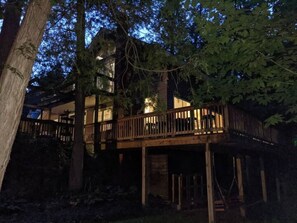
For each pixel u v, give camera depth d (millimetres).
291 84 4820
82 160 10844
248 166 14453
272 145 11281
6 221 6938
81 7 5832
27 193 9578
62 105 17234
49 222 6965
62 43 6961
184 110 8742
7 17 5602
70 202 8922
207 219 8281
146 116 9992
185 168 12664
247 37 4414
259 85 5074
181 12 6117
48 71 8844
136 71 6910
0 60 5199
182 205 9680
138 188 11945
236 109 8242
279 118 5078
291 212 9758
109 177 12297
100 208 8734
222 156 15008
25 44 2645
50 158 10969
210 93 6121
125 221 7473
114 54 9617
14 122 2508
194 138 8383
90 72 7676
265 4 4184
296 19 4480
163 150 11555
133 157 13258
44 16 2873
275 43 4461
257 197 12586
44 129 11758
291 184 12562
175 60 6199
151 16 6445
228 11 4289
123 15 6332
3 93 2471
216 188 11938
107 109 14703
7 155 2455
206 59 5207
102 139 12156
